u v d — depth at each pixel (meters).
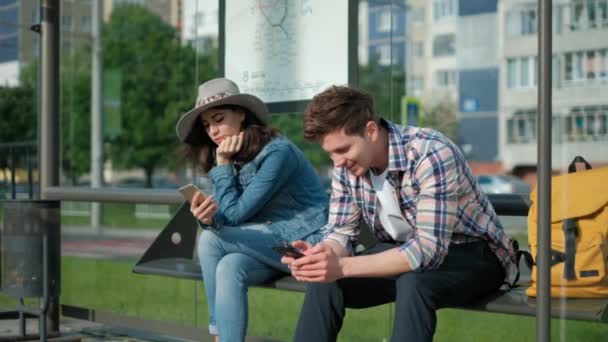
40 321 4.23
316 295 2.75
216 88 3.45
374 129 2.72
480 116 29.16
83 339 4.74
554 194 2.77
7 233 4.28
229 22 4.60
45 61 4.59
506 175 30.25
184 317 5.48
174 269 3.66
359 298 2.82
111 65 28.50
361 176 2.84
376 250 2.92
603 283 2.67
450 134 29.91
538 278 2.48
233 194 3.31
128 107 28.94
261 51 4.48
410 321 2.54
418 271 2.60
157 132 29.44
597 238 2.68
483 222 2.81
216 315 3.21
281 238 3.29
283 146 3.37
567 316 2.54
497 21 25.09
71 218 17.08
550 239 2.46
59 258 4.33
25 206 4.23
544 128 2.45
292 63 4.37
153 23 28.61
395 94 25.92
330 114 2.66
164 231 3.88
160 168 31.61
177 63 28.61
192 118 3.48
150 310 5.77
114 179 31.00
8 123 8.06
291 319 5.16
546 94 2.44
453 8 28.89
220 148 3.37
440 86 29.62
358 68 4.14
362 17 19.47
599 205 2.69
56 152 4.57
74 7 20.66
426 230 2.62
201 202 3.22
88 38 21.14
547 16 2.43
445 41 29.70
